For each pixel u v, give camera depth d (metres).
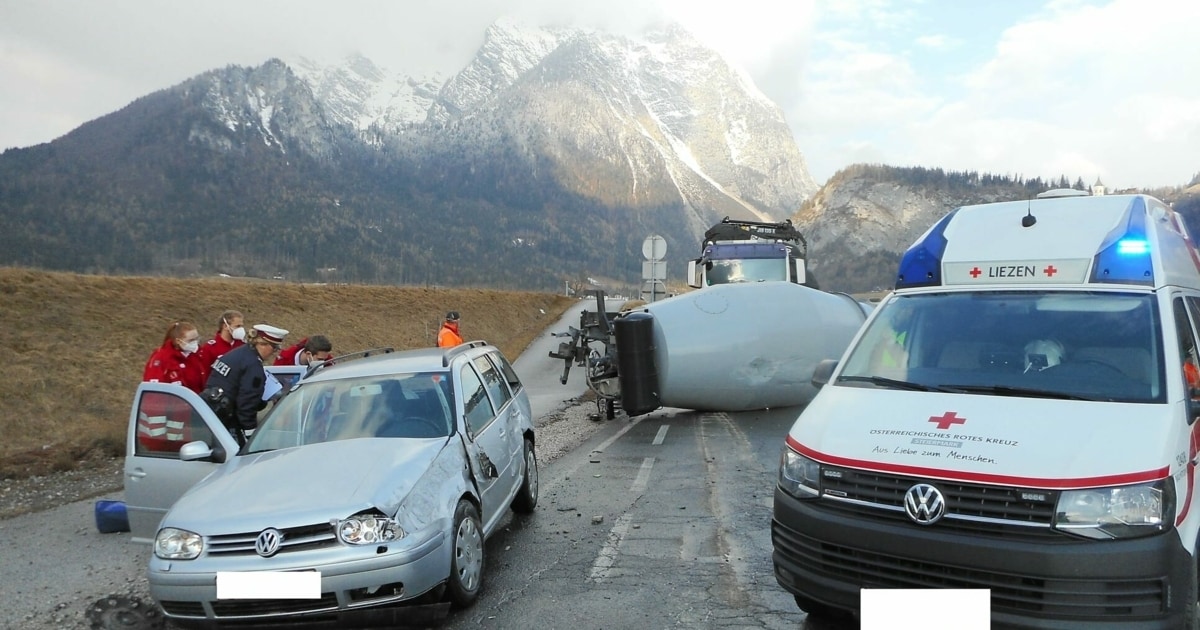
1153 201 5.21
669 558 6.20
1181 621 3.52
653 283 23.55
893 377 4.88
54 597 5.89
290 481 5.13
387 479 5.06
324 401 6.29
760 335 13.35
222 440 6.20
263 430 6.19
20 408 15.65
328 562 4.65
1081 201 5.23
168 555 4.80
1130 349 4.39
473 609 5.28
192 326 8.16
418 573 4.80
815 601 4.28
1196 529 3.76
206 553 4.74
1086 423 3.96
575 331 19.09
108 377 19.45
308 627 4.80
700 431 12.55
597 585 5.64
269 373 8.94
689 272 19.75
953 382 4.64
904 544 3.80
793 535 4.31
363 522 4.75
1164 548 3.48
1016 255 5.12
